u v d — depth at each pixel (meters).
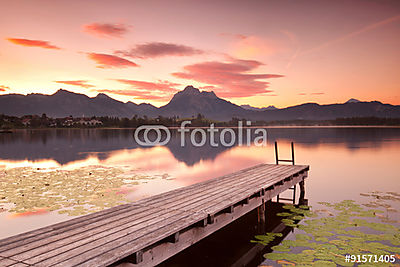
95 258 3.57
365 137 52.22
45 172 16.78
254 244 6.55
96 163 21.70
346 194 11.14
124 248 3.84
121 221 4.96
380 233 6.61
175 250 4.69
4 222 7.79
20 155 28.03
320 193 11.42
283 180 9.33
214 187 7.80
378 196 10.70
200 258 5.96
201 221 5.29
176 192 7.23
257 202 7.55
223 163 21.61
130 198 10.24
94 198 9.99
